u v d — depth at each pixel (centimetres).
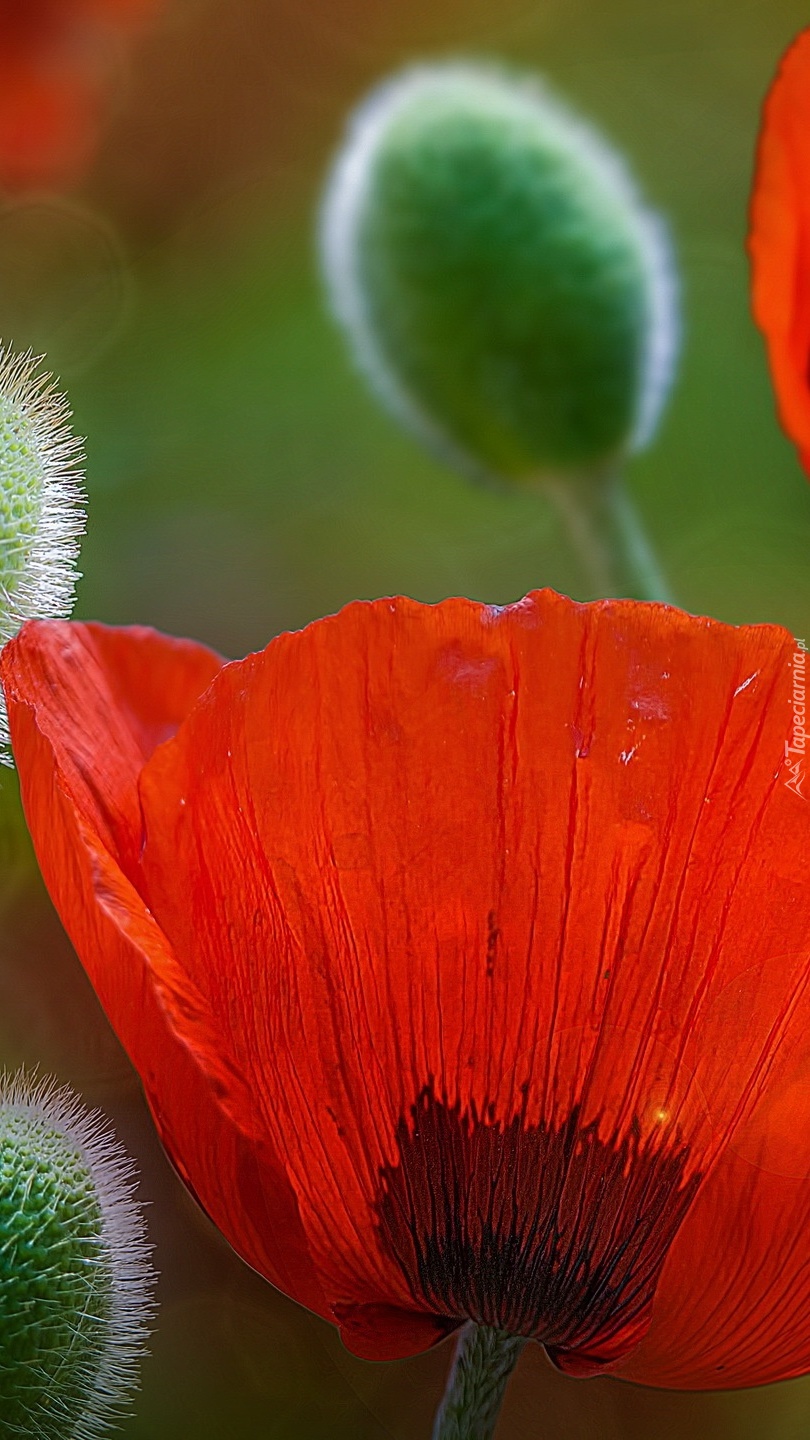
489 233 55
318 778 47
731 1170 47
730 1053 47
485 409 55
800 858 47
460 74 56
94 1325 51
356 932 48
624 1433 61
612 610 47
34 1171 51
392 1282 49
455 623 47
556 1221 48
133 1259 52
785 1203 47
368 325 55
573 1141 48
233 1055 48
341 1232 48
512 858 47
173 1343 58
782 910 47
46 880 48
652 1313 48
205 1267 59
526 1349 61
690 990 47
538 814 47
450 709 47
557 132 55
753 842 47
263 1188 48
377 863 47
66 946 59
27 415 51
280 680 47
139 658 51
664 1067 47
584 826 47
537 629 47
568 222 55
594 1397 61
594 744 47
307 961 48
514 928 47
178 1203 59
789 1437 60
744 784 47
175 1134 48
